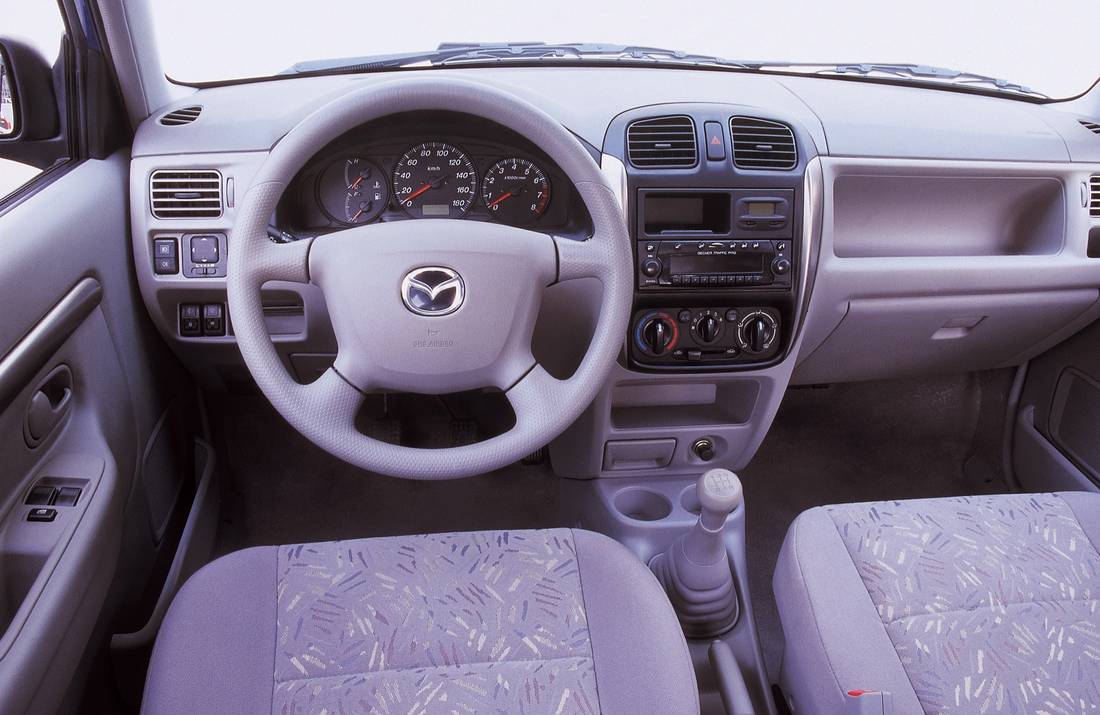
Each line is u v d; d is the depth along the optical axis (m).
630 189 1.26
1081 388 1.64
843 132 1.36
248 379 1.52
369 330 1.00
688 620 1.31
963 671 0.87
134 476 1.29
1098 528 1.06
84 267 1.15
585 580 0.96
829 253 1.36
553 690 0.83
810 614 0.96
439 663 0.86
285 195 1.22
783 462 2.00
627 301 1.04
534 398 1.05
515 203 1.27
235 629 0.89
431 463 1.00
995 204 1.51
